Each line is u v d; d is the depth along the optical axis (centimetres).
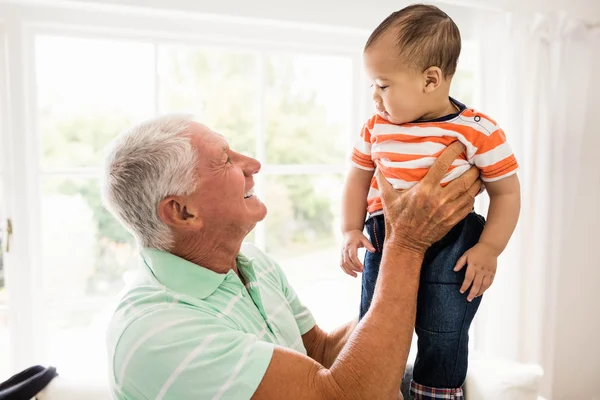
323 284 227
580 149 227
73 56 186
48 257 191
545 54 211
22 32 170
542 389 226
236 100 210
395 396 97
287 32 202
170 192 106
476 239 106
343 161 229
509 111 205
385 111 104
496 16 207
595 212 240
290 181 238
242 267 122
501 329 215
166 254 110
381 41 99
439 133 101
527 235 215
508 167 100
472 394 150
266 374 92
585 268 242
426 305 107
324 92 225
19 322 176
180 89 202
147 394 94
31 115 177
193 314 100
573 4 216
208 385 91
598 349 249
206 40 195
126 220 112
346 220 118
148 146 106
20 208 173
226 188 110
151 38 189
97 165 194
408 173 103
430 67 97
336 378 95
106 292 201
